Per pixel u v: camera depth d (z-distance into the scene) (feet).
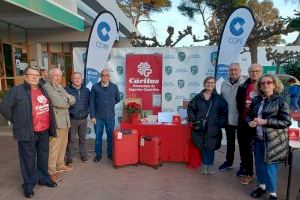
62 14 24.99
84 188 13.65
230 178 14.92
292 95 24.11
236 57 18.65
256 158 12.53
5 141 22.24
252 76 13.48
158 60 20.71
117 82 21.71
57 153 14.80
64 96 14.60
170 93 21.38
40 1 21.44
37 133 12.82
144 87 20.99
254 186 13.91
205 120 14.99
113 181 14.48
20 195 12.94
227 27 18.45
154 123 17.08
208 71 20.83
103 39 19.51
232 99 14.94
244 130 13.87
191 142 15.87
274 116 11.57
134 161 16.58
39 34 36.73
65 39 36.86
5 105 11.89
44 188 13.64
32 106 12.43
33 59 36.96
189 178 14.88
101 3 42.29
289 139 12.01
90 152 19.47
